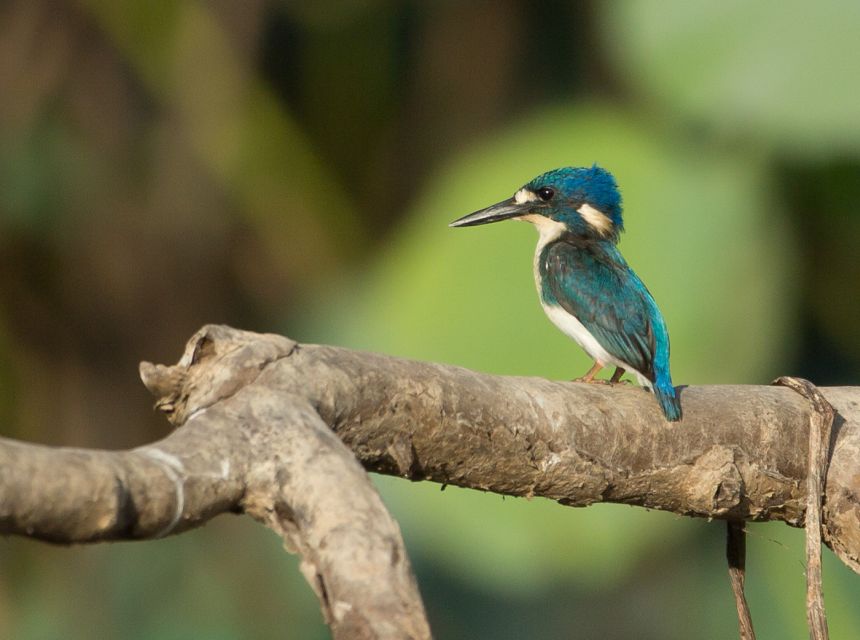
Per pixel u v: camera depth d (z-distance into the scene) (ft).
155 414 47.14
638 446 23.31
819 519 24.02
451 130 46.91
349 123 48.24
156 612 43.50
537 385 22.90
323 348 19.99
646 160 33.63
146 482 15.26
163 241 46.01
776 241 33.42
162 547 44.11
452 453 21.66
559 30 46.14
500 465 22.25
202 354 18.61
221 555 43.86
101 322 46.44
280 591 43.45
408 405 20.75
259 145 43.98
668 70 32.32
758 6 32.01
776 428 24.52
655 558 39.83
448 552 31.01
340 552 15.72
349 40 48.32
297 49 48.65
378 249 44.27
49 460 14.34
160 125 45.21
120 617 43.68
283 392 17.89
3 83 43.75
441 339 33.06
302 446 16.75
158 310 46.65
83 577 44.21
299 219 44.24
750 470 24.26
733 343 32.09
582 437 22.74
